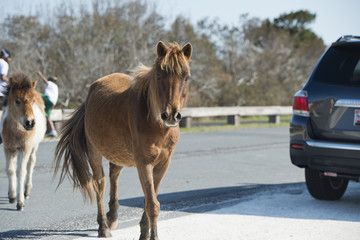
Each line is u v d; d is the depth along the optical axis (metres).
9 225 7.91
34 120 9.40
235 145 19.67
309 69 63.78
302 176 12.95
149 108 6.47
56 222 8.15
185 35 41.31
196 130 26.27
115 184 8.00
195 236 7.14
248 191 10.82
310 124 9.05
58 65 35.41
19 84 9.46
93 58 34.97
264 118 40.44
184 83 6.04
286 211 8.81
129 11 37.34
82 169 8.17
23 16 37.25
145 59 35.59
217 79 45.03
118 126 7.18
